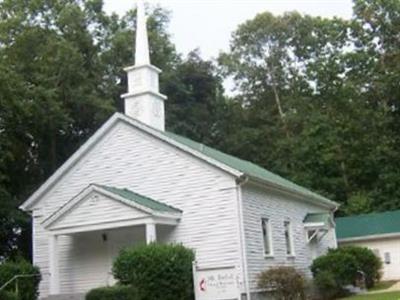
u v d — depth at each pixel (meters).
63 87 40.97
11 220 36.12
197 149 26.34
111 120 27.27
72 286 26.50
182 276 22.23
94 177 27.33
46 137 41.62
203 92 55.16
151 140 26.52
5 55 40.06
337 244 41.09
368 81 53.53
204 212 25.00
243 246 24.23
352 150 51.81
